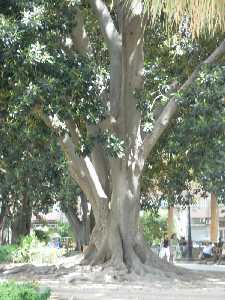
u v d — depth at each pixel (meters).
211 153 19.53
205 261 35.59
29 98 13.12
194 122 17.19
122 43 18.52
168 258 25.03
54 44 13.88
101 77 18.09
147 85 20.17
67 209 32.50
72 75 13.53
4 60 12.74
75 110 13.99
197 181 27.12
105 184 19.38
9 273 19.42
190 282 17.38
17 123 16.67
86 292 14.55
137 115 18.48
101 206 18.97
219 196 26.12
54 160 23.78
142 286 16.14
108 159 19.22
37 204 33.81
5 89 13.90
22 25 12.80
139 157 18.56
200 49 19.77
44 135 17.66
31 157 23.83
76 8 15.19
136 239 18.61
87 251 19.47
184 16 5.22
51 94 13.30
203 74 16.50
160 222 47.06
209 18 5.07
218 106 16.50
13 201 33.62
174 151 20.33
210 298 13.52
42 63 13.05
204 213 58.47
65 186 28.97
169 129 20.55
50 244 38.12
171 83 19.75
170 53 20.25
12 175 27.66
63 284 16.36
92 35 21.38
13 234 35.25
